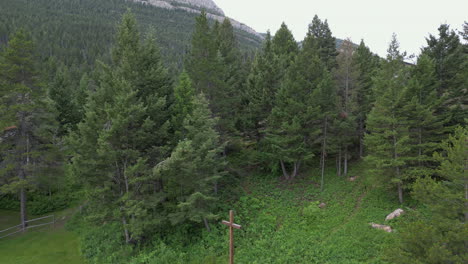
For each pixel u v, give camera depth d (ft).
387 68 89.81
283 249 69.41
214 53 101.45
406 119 84.58
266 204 93.15
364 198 90.33
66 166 102.83
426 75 84.58
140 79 82.33
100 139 68.49
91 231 87.35
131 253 74.02
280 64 119.55
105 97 81.97
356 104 104.78
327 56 151.94
